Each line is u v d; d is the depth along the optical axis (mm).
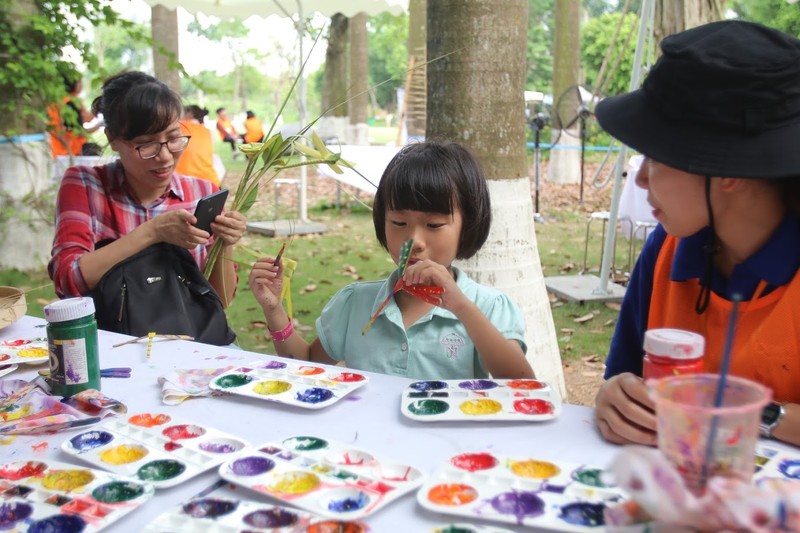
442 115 2877
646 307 1711
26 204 5617
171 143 2455
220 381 1601
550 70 24000
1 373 1731
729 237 1376
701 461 899
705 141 1202
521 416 1356
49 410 1453
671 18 5441
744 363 1411
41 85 5496
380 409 1451
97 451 1286
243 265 2455
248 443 1291
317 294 5438
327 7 7215
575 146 11297
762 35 1194
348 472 1163
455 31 2801
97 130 6152
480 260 2912
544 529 995
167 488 1150
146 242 2299
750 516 772
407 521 1033
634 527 874
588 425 1346
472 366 1877
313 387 1553
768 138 1172
